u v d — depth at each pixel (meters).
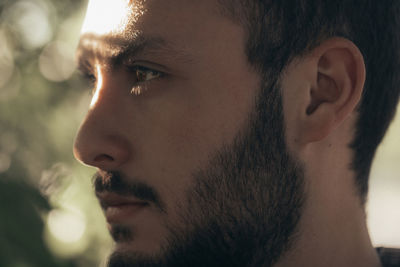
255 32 0.97
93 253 2.06
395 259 1.12
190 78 0.96
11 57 2.17
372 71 1.06
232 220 0.96
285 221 0.99
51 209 1.78
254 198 0.97
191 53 0.95
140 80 0.99
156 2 0.96
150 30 0.95
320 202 1.01
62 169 2.12
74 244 1.98
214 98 0.96
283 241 0.99
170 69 0.96
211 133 0.96
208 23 0.96
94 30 1.02
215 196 0.96
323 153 1.02
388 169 5.43
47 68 2.21
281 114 0.98
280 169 0.98
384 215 4.86
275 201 0.98
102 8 1.02
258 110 0.97
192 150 0.96
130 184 0.97
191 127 0.95
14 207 1.69
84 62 1.08
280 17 0.98
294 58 0.99
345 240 1.04
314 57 1.00
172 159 0.96
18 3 2.17
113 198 0.99
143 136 0.96
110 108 0.98
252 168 0.97
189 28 0.95
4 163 2.01
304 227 1.00
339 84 1.00
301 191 1.00
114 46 0.97
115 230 1.00
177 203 0.96
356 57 0.99
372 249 1.10
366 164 1.08
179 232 0.96
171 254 0.96
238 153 0.96
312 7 1.00
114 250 1.00
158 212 0.97
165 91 0.96
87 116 0.98
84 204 2.10
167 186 0.96
